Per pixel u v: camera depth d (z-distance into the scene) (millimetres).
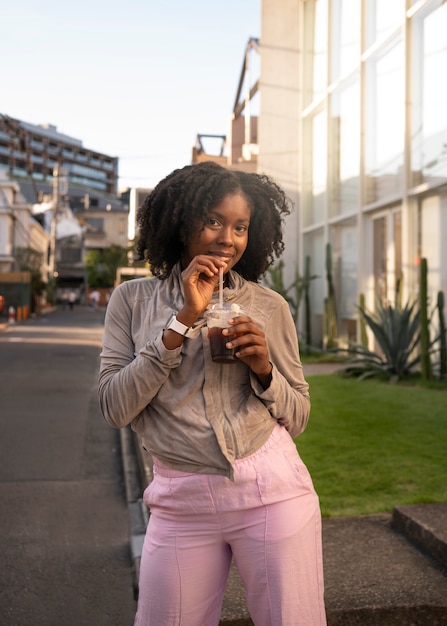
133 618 3242
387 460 4969
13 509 4852
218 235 1838
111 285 66562
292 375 1939
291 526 1718
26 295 39469
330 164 13312
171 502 1759
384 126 10859
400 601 2781
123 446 6898
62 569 3787
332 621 2707
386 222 10953
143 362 1706
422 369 8672
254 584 1738
